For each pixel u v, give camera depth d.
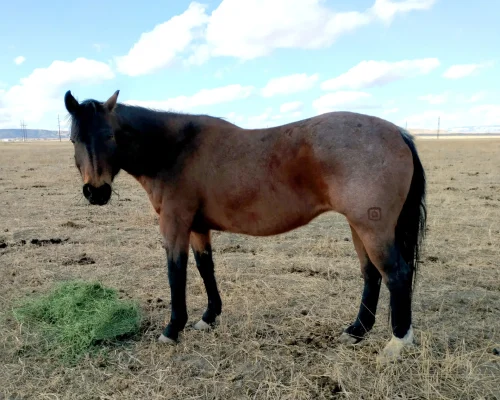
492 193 11.87
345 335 3.71
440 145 47.84
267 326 4.00
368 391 2.95
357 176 3.07
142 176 3.88
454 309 4.29
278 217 3.46
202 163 3.61
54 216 9.32
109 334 3.76
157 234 7.67
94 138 3.46
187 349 3.60
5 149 44.56
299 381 3.05
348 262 5.89
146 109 3.85
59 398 2.95
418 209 3.36
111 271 5.62
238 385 3.07
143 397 2.95
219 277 5.36
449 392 2.91
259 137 3.54
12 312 4.22
